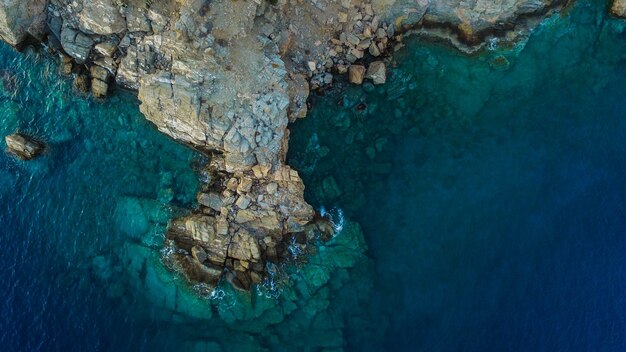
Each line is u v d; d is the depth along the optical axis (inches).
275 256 1163.3
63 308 1124.5
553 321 1155.9
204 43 1067.3
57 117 1207.6
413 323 1158.3
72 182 1188.5
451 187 1219.2
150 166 1196.5
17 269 1139.3
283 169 1156.5
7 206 1169.4
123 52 1157.1
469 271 1184.2
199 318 1133.7
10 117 1197.7
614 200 1215.6
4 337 1095.0
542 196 1217.4
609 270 1183.6
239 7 1074.7
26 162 1189.1
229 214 1153.4
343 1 1181.1
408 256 1190.9
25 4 1119.0
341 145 1222.9
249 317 1140.5
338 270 1174.3
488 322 1158.3
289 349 1129.4
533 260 1187.3
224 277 1147.3
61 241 1159.6
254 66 1104.8
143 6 1093.1
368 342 1143.6
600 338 1147.9
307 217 1173.7
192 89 1075.3
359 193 1210.0
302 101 1182.3
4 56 1210.6
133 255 1155.9
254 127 1107.9
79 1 1115.9
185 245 1155.9
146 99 1114.1
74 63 1199.6
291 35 1164.5
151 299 1140.5
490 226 1205.7
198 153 1195.3
